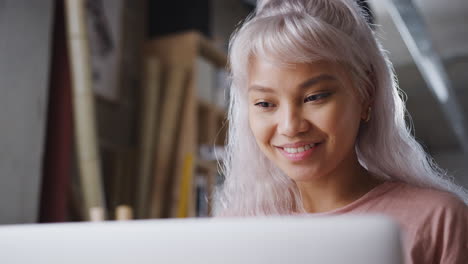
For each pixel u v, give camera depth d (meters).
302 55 0.95
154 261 0.56
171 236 0.56
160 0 3.98
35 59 2.46
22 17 2.41
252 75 1.03
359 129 1.14
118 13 3.59
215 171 3.69
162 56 3.75
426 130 5.87
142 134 3.47
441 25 3.66
